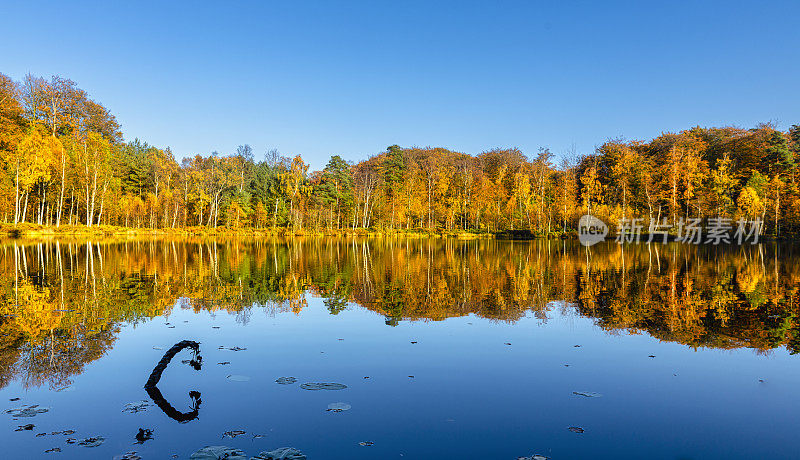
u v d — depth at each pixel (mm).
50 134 46562
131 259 21828
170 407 4879
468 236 58906
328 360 6590
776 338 7988
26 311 9734
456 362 6547
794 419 4758
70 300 11055
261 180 76125
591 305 10992
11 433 4242
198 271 17406
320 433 4285
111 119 57969
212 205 64438
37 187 43781
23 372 5945
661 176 56656
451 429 4418
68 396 5168
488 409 4918
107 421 4516
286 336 7934
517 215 59875
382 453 3896
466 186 66688
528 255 27516
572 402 5145
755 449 4082
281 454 3846
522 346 7422
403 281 15203
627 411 4930
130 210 57031
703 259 24547
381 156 88938
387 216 67625
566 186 59094
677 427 4527
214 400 5078
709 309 10539
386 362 6527
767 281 15477
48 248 27922
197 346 6371
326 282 14875
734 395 5426
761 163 54844
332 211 67062
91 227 45188
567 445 4105
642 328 8695
